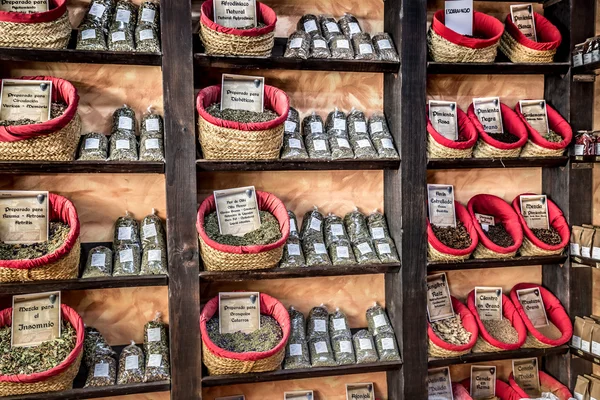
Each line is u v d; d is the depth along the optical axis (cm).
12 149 193
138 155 219
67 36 207
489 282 276
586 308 261
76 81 231
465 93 268
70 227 210
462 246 241
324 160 226
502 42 255
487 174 273
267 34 216
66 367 193
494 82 271
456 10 245
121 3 230
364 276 262
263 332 224
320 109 256
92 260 214
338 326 244
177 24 211
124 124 225
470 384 265
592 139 248
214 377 217
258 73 248
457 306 255
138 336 242
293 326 239
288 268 222
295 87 253
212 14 224
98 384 207
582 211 260
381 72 236
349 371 229
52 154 199
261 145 213
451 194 253
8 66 224
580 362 259
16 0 206
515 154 245
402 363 235
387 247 238
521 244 251
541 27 262
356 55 235
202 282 222
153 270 214
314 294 258
